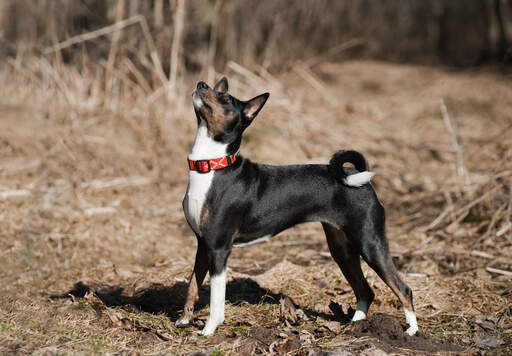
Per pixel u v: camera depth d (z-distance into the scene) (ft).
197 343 12.12
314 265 17.98
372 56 67.92
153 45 32.71
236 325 13.43
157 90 31.65
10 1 34.55
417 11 75.05
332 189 13.01
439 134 35.65
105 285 16.25
